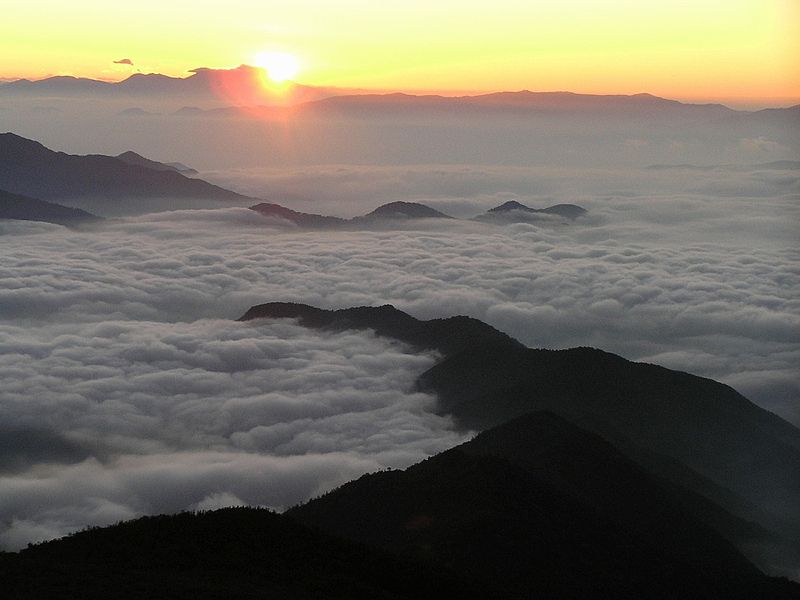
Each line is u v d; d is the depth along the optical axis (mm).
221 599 59844
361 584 68938
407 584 71875
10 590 57062
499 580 79250
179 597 59062
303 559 72500
